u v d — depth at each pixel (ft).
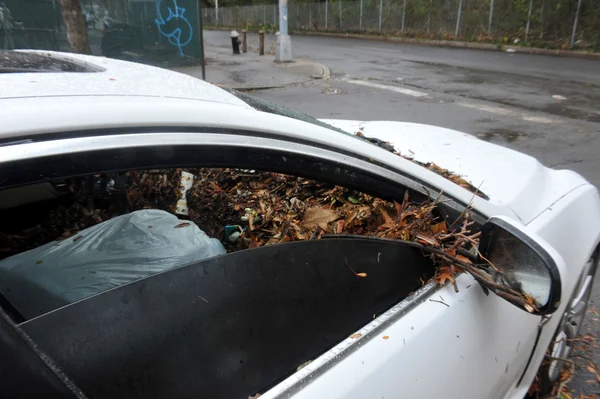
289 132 4.22
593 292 10.37
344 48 66.85
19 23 32.71
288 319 4.11
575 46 52.95
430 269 4.83
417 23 75.61
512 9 60.70
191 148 3.64
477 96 31.63
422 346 4.18
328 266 4.35
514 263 4.37
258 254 4.08
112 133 3.31
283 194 6.74
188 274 3.74
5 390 2.52
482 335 4.81
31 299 3.76
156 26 37.45
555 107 27.99
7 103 3.17
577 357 8.53
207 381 3.66
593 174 17.57
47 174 2.99
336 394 3.55
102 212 6.38
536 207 6.34
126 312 3.42
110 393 3.26
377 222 5.48
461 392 4.53
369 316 4.45
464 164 7.12
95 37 35.94
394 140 8.20
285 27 49.19
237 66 48.21
